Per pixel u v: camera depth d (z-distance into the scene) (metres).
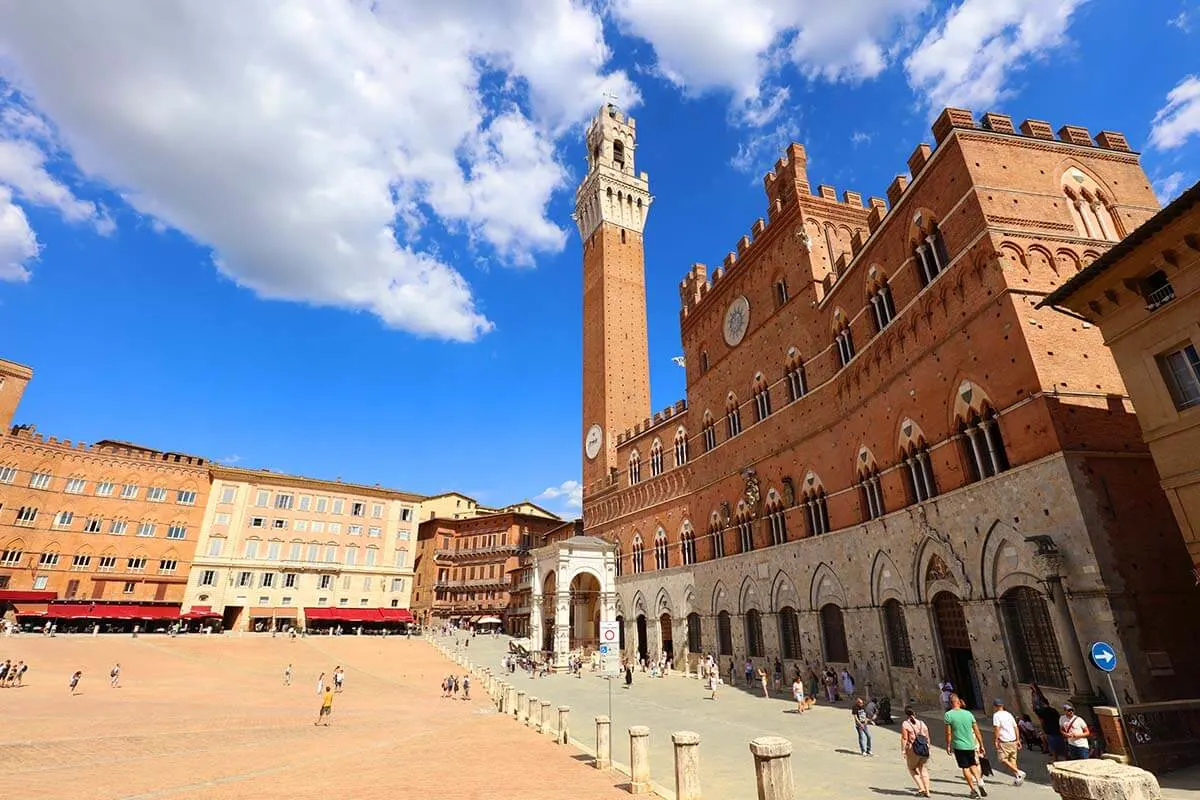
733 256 58.16
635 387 93.50
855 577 36.94
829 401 41.38
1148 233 19.12
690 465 63.81
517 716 36.88
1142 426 20.28
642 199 108.38
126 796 17.72
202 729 32.69
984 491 26.52
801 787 19.00
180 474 96.88
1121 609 20.55
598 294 99.75
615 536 80.19
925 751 17.95
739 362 55.19
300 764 23.23
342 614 101.56
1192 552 18.67
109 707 40.59
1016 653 24.86
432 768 21.27
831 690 37.25
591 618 81.25
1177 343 19.25
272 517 101.94
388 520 112.12
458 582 124.06
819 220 47.75
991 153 28.78
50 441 87.56
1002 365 25.77
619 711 37.88
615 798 16.42
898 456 33.38
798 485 44.41
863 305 37.53
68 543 86.31
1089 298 21.73
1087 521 21.56
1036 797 17.06
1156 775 17.03
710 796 18.02
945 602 29.86
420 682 62.62
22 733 29.69
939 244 30.84
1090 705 20.14
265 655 73.69
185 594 92.56
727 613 53.56
